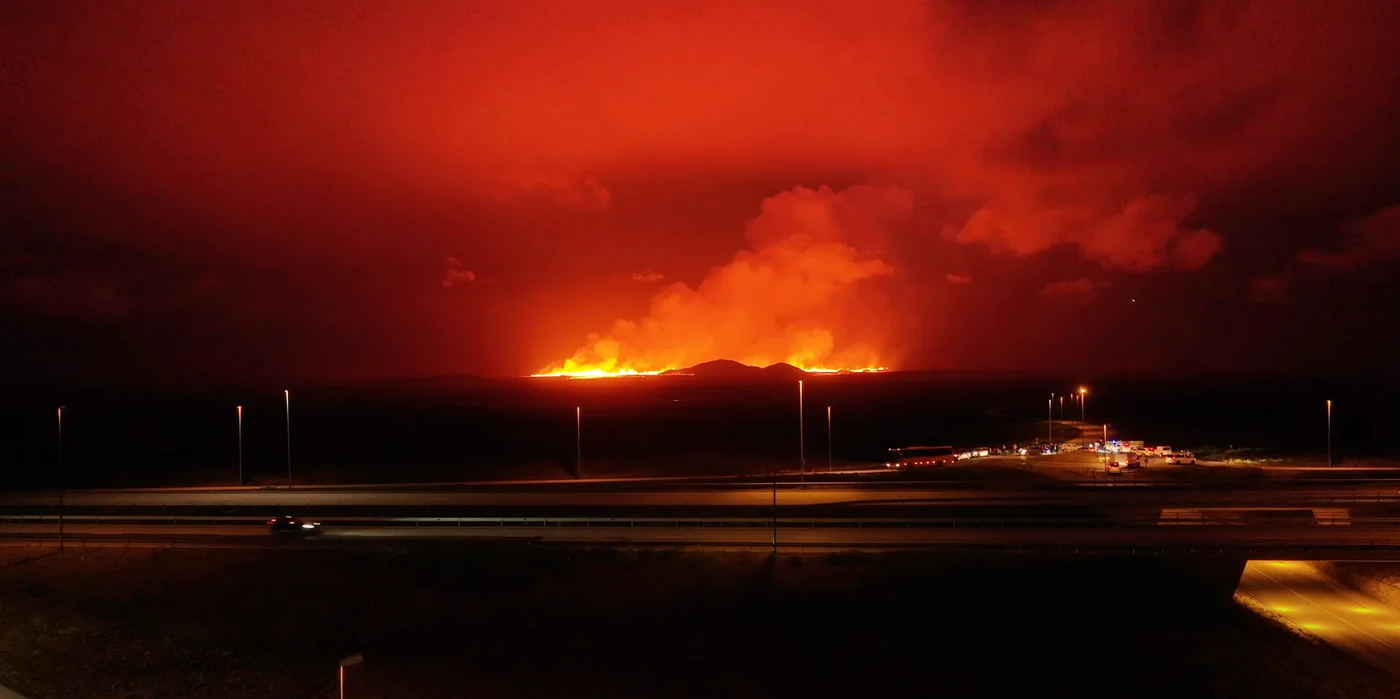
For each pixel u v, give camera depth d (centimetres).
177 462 9025
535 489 6556
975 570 4228
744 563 4422
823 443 10788
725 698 3138
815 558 4453
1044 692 3162
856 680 3262
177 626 3841
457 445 10338
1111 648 3475
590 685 3244
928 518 5259
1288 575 4391
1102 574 4147
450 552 4675
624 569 4409
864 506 5641
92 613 3991
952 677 3281
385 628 3822
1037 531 4812
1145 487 6125
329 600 4125
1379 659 3459
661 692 3186
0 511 5928
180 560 4634
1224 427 13038
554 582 4275
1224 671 3284
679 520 5144
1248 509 5128
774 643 3578
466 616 3922
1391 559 4156
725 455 9412
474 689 3209
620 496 6184
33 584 4331
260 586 4294
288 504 6025
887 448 10312
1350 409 15888
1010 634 3609
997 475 7244
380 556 4659
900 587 4072
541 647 3584
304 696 3164
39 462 9175
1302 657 3381
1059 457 8800
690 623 3778
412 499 6162
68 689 3244
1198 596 3922
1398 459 8719
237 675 3347
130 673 3381
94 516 5547
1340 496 5641
